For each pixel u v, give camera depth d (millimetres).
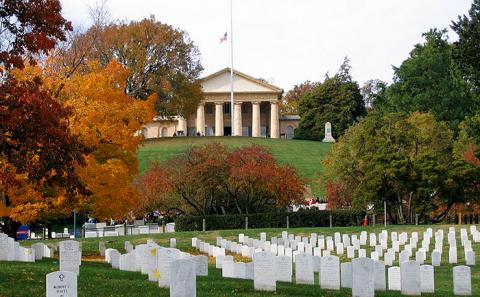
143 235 46406
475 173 57875
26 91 23969
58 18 25328
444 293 24734
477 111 76562
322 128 133875
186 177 59062
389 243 44031
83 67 53438
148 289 21125
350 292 23109
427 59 104500
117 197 37156
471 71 48594
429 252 39312
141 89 103688
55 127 24250
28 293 19531
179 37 108625
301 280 25297
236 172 58781
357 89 138000
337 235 42781
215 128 144500
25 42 24672
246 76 143125
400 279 24703
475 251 39312
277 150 105812
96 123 36375
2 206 34094
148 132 144750
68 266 23797
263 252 22344
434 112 98500
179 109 109312
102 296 19750
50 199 35156
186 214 59812
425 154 58031
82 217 64875
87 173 35781
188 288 18891
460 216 64438
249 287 22719
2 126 23250
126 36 102312
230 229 54062
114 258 28141
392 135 61812
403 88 105500
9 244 27375
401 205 59812
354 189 62906
